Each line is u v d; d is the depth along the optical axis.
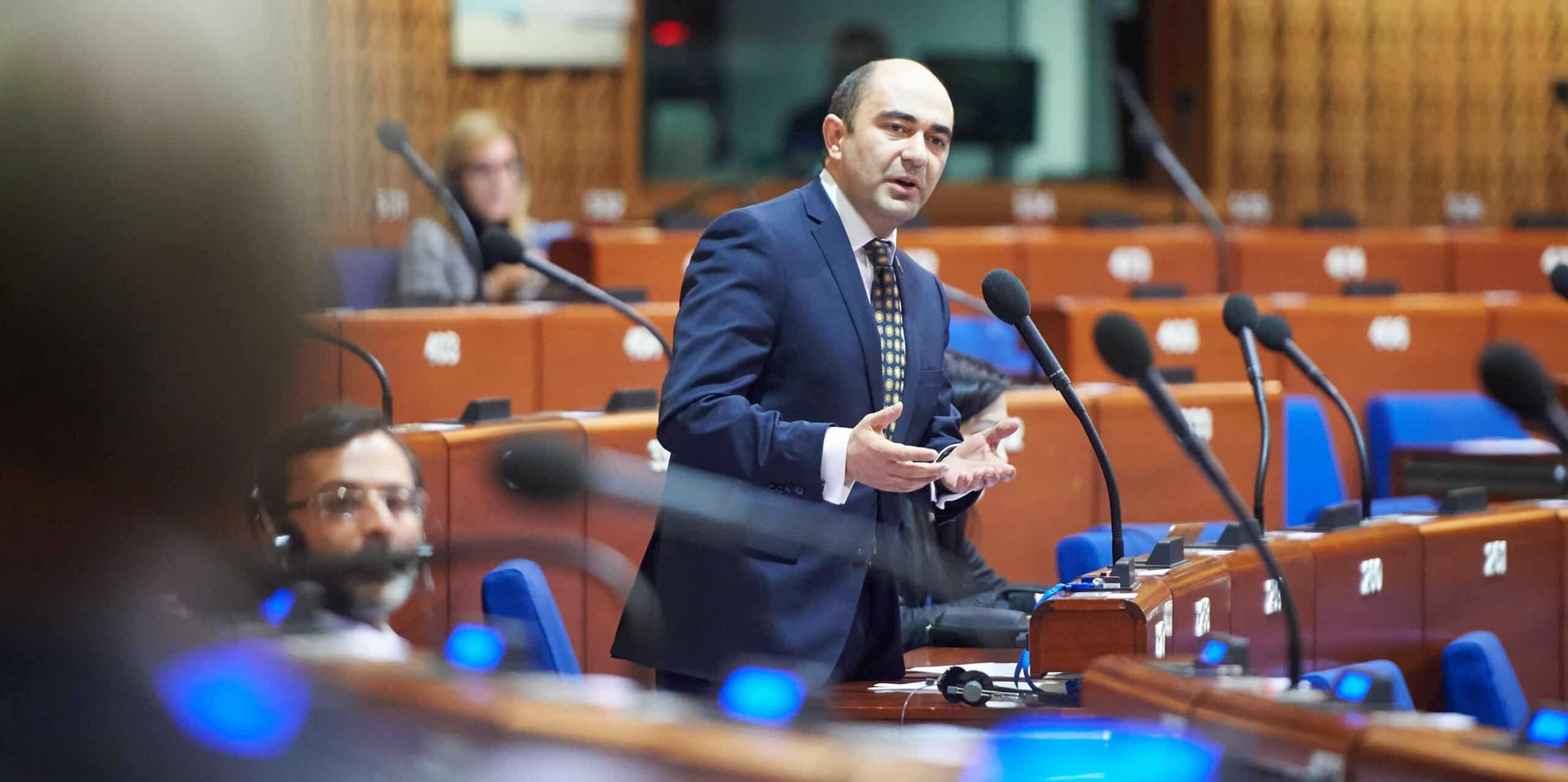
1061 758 4.51
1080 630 7.05
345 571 2.07
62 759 1.38
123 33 1.24
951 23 30.80
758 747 1.53
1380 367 18.17
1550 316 18.56
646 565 7.99
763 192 28.25
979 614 9.12
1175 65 30.72
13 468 1.30
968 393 10.02
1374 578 9.49
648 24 28.59
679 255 19.39
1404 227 31.09
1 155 1.23
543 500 3.03
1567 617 10.88
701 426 7.56
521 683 1.63
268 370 1.32
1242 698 4.09
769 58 29.67
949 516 8.61
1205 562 8.19
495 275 16.61
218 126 1.26
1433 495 15.66
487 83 26.25
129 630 1.42
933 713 7.11
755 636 7.54
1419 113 31.09
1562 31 31.30
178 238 1.26
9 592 1.35
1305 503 15.23
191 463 1.32
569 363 14.56
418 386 13.69
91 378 1.27
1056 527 13.22
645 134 28.38
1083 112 31.25
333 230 1.35
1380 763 3.55
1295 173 30.64
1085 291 21.16
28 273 1.24
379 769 1.49
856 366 8.06
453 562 3.01
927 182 8.20
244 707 1.47
